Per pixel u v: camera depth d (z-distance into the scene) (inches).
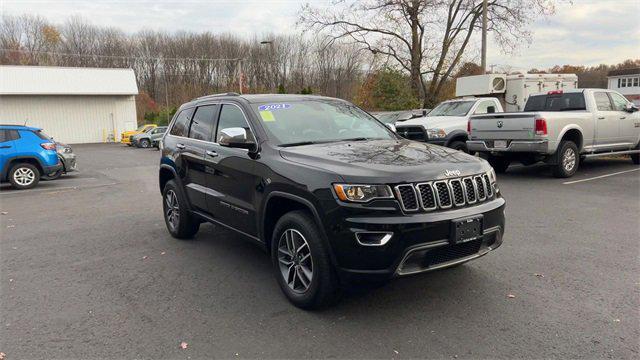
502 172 450.3
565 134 403.9
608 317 141.9
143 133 1307.8
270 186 160.6
